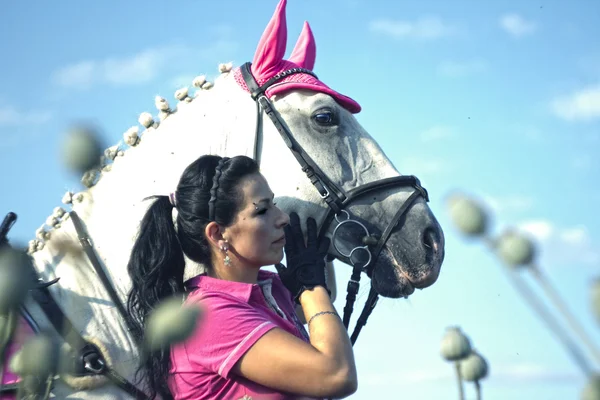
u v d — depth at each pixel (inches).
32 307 129.9
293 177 151.3
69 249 138.5
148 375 124.3
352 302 150.8
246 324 118.6
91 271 139.3
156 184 147.5
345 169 152.9
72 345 130.0
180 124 153.6
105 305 137.3
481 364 80.4
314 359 115.5
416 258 149.9
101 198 146.9
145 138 153.6
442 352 81.7
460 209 60.6
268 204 126.1
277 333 118.0
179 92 156.9
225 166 126.0
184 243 129.1
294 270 134.5
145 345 123.0
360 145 155.6
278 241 127.4
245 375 117.7
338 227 151.3
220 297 121.9
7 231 129.1
